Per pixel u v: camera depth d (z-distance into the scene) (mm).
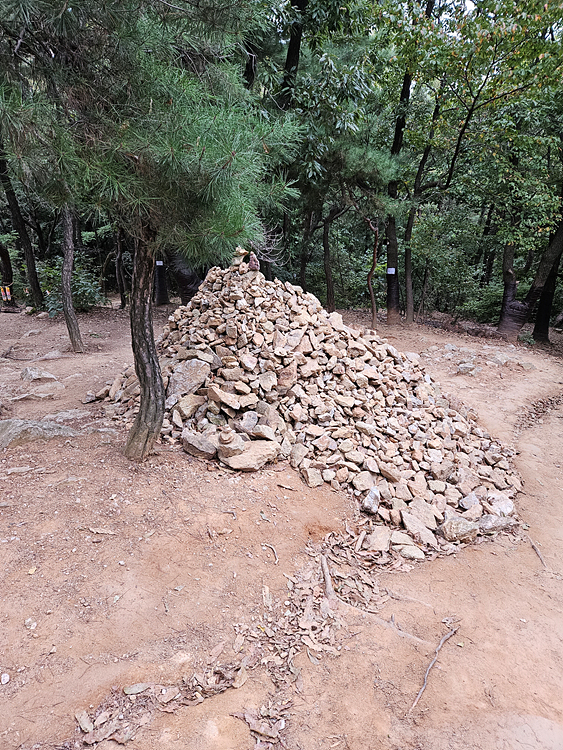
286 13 7395
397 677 2436
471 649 2705
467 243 13836
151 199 2668
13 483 3439
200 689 2182
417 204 11742
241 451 4055
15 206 12367
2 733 1836
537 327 12703
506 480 5027
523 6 8281
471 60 9336
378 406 5352
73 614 2424
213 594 2754
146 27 2641
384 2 9875
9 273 13789
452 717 2230
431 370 8844
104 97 2588
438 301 16953
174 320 6070
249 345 5199
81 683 2092
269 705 2168
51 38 2406
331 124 8492
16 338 9898
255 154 2754
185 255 3115
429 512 4059
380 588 3148
